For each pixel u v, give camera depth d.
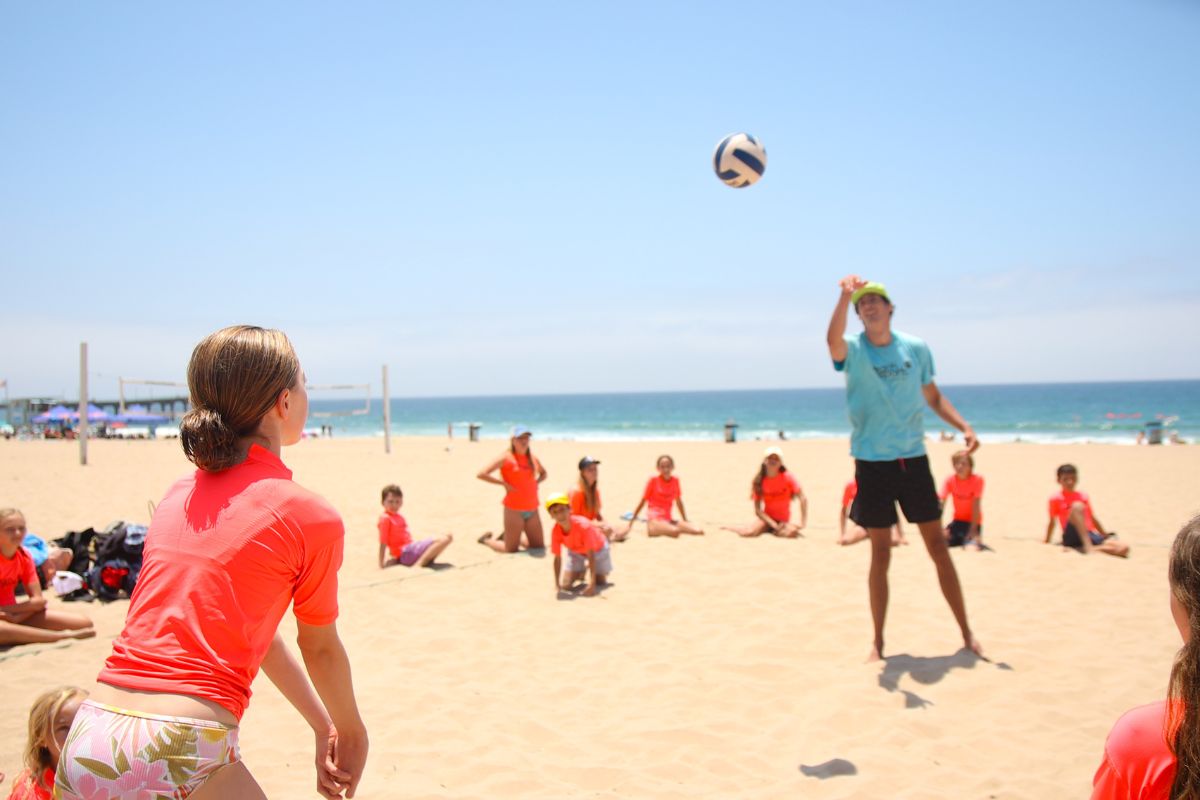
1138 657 4.39
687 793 3.07
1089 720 3.62
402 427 65.25
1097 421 51.16
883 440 4.31
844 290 4.14
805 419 64.31
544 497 11.78
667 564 6.98
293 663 1.83
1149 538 7.91
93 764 1.35
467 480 14.18
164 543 1.54
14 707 4.00
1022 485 12.88
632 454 21.36
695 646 4.80
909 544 7.57
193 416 1.59
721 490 12.24
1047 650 4.52
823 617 5.26
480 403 178.88
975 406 75.06
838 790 3.06
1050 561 6.82
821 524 9.16
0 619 4.88
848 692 3.98
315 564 1.58
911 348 4.32
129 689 1.41
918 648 4.61
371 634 5.14
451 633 5.15
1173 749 1.17
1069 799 2.95
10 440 29.33
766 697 3.99
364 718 3.81
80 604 5.84
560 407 113.81
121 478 13.60
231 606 1.48
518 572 6.87
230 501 1.55
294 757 3.41
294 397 1.70
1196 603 1.15
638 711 3.86
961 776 3.14
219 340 1.64
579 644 4.90
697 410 87.62
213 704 1.43
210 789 1.40
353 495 11.90
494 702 3.99
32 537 5.97
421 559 7.07
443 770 3.28
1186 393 104.12
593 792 3.10
